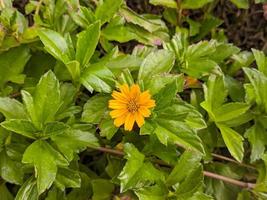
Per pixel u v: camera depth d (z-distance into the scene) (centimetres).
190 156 20
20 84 23
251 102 23
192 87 24
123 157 21
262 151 23
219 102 23
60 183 20
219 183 24
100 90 20
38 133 20
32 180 20
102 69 21
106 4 23
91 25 21
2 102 19
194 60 24
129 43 28
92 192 22
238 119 23
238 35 31
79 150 20
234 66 26
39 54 24
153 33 26
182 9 28
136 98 20
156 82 21
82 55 21
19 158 20
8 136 20
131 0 30
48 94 19
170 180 21
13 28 22
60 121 21
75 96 22
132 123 20
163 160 21
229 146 22
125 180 20
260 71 24
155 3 27
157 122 20
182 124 20
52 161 19
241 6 28
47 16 24
